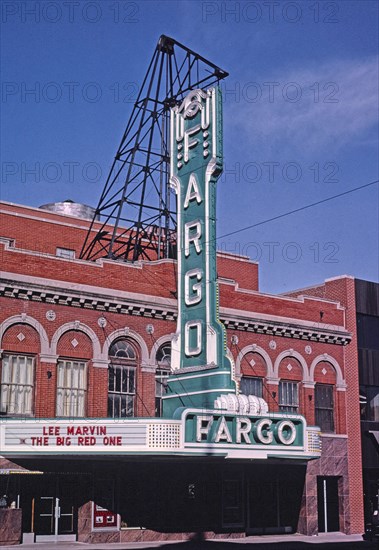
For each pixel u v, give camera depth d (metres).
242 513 37.09
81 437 29.23
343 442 41.16
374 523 36.16
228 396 30.75
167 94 41.56
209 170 33.91
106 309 34.06
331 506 40.44
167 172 40.94
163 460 32.12
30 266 32.22
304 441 32.47
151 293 35.53
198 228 33.91
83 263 33.72
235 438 30.44
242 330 38.59
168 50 41.75
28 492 31.31
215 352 31.95
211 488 36.16
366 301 44.38
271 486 38.66
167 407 33.59
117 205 39.78
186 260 34.41
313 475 39.38
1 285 31.08
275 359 39.62
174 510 34.59
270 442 31.31
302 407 40.25
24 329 31.84
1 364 31.08
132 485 33.75
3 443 29.64
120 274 34.75
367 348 44.00
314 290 45.44
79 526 32.09
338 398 41.84
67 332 33.00
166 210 40.16
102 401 33.25
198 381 32.44
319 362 41.59
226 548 31.42
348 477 40.81
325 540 36.34
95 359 33.41
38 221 41.97
